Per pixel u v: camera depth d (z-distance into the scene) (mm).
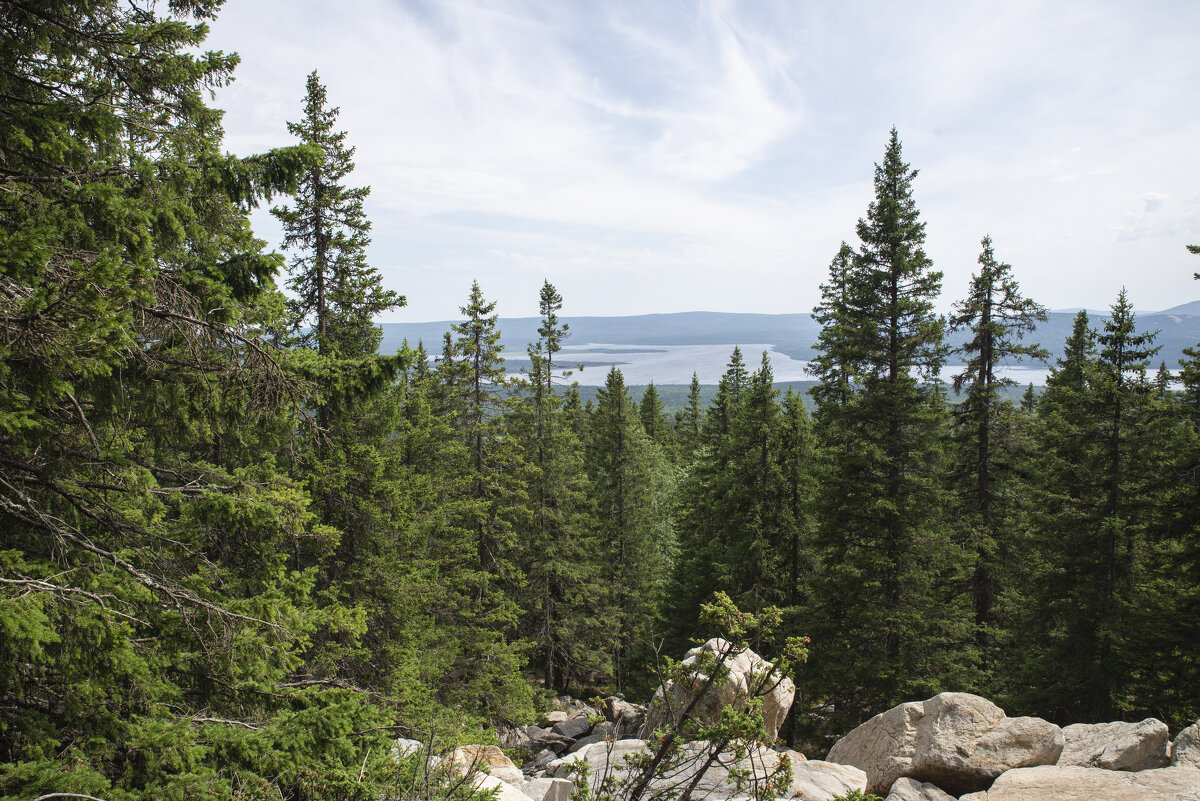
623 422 35219
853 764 11641
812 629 19719
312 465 13727
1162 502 18094
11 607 4238
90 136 6176
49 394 4926
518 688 22078
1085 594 19703
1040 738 10336
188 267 7172
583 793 5523
